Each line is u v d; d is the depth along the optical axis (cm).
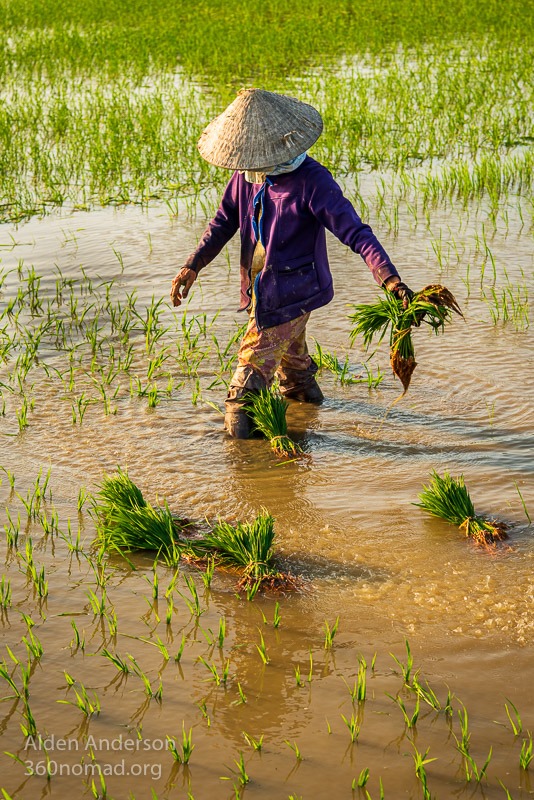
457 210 1064
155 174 1228
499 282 848
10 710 352
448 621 402
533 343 720
